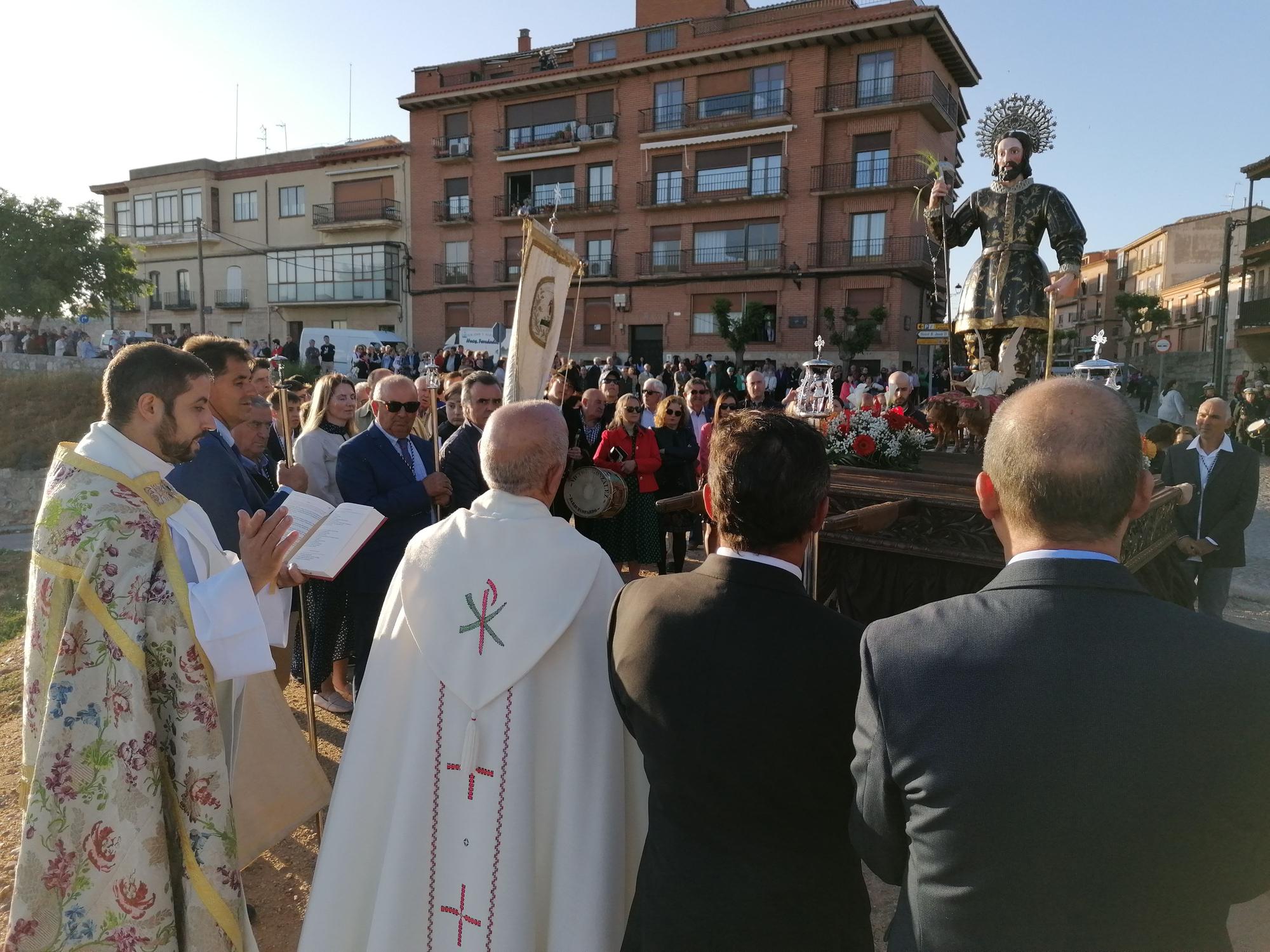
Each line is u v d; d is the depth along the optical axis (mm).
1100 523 1164
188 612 2018
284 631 3074
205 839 2027
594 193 31312
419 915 1896
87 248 25859
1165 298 50000
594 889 1856
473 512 2023
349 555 2639
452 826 1888
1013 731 1051
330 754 3926
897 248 26688
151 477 2090
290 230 36344
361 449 3975
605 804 1898
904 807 1201
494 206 32719
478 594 1906
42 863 1902
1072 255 5086
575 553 1949
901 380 5914
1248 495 4613
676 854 1509
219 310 37750
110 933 1931
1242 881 1023
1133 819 1004
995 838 1048
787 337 28344
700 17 30047
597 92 30891
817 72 27062
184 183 37750
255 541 2150
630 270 30688
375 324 35312
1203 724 1009
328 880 1970
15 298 24797
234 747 2373
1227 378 30562
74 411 20781
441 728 1911
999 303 5332
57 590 1957
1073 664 1058
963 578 3422
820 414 4133
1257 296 33062
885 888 3037
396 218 34156
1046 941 1027
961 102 28984
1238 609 6555
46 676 1966
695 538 7992
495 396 4531
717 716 1452
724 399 7133
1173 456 4832
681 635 1519
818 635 1466
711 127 28594
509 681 1843
